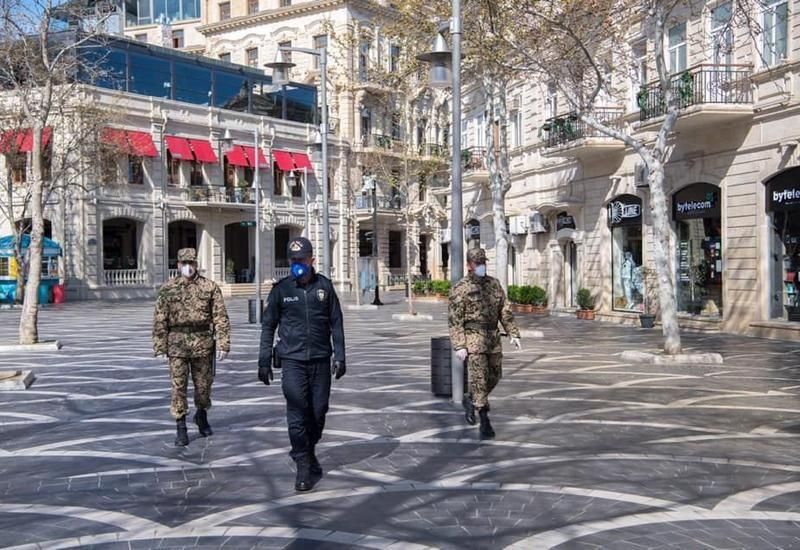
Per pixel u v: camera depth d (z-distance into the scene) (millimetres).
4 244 40031
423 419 9781
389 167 49281
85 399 11672
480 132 36844
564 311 28906
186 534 5723
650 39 23109
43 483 7148
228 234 53344
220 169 50000
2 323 27625
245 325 25734
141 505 6445
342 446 8359
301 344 6895
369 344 19484
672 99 15523
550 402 10906
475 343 8594
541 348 17875
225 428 9453
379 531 5727
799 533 5613
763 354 16203
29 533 5805
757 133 19391
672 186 22594
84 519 6105
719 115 19453
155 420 10008
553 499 6438
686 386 12258
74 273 43344
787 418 9664
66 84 31234
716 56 20297
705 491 6621
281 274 55469
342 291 55688
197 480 7172
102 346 19531
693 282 22344
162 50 46969
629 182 24703
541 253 31359
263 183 52688
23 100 19125
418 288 43375
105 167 40312
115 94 42531
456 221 11523
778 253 19250
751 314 19812
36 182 18859
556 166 29359
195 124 48250
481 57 19312
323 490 6777
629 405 10633
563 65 18703
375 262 36656
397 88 33781
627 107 24328
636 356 15273
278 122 53406
